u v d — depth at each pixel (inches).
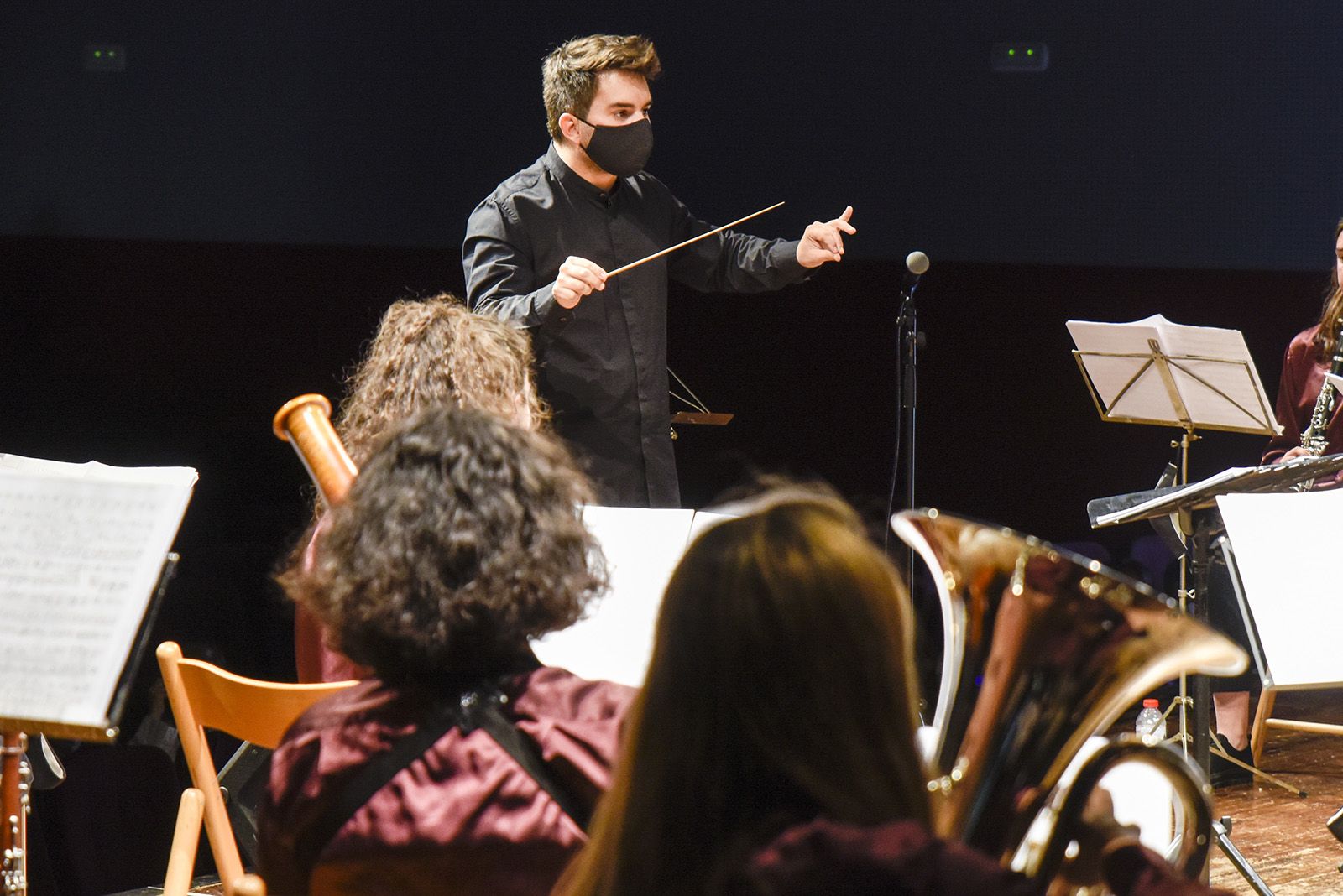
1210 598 220.4
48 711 95.6
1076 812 62.1
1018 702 72.1
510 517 73.0
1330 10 329.1
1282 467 149.3
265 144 336.8
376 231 340.2
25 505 103.0
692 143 339.9
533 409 127.7
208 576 308.8
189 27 332.5
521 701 71.5
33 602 99.4
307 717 72.6
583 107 183.9
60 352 343.6
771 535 51.4
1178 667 67.7
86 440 345.4
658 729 50.5
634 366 191.3
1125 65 335.3
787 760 49.4
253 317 346.6
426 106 336.5
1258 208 336.5
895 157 340.5
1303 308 340.5
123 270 342.3
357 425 121.5
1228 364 199.6
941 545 74.0
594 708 71.4
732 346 378.6
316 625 109.8
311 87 335.6
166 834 195.3
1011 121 338.6
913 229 342.6
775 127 339.6
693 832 49.6
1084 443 367.9
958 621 74.8
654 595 114.6
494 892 68.1
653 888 49.8
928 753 75.5
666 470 194.2
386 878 68.8
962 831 71.8
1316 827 199.3
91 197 336.2
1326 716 272.5
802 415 378.3
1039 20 335.0
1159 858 57.8
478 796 68.7
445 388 120.1
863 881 46.3
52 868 184.7
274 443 346.6
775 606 49.8
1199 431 363.9
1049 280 360.2
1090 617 69.4
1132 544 323.0
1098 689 71.0
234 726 99.5
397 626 70.7
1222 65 333.4
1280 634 136.6
